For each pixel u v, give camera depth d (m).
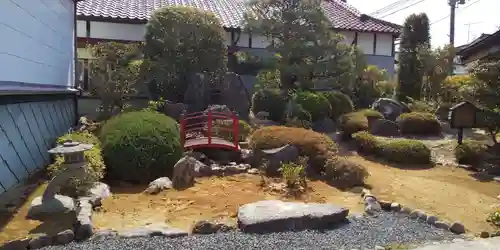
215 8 17.41
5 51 5.59
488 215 5.87
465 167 9.15
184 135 8.41
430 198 6.67
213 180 7.07
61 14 9.45
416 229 5.20
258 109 12.87
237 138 8.61
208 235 4.63
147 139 6.90
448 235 5.04
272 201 5.61
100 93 10.32
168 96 11.67
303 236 4.71
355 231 4.99
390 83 16.78
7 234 4.21
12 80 5.92
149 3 16.47
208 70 11.97
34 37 7.13
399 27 17.41
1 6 5.43
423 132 12.69
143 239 4.39
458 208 6.20
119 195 6.04
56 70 8.92
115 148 6.78
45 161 6.95
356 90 15.52
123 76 10.45
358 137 10.31
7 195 5.34
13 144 5.88
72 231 4.34
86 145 4.94
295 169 6.85
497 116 9.17
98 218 4.98
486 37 10.41
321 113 11.90
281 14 12.76
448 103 15.24
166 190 6.31
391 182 7.62
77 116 10.94
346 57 13.02
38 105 7.51
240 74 14.98
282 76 13.02
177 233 4.58
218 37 12.13
